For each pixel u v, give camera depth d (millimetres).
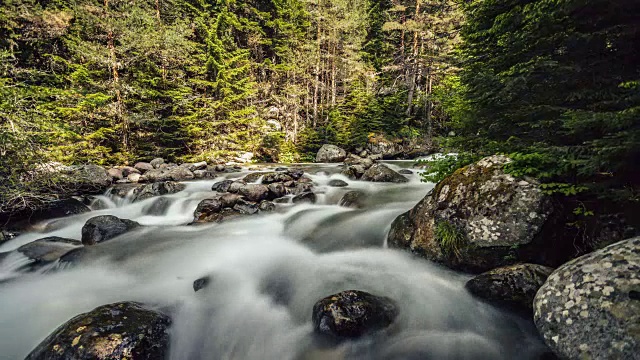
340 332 3721
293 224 8117
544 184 4539
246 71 25172
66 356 3197
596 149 3639
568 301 3037
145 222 9211
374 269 5379
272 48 28688
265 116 27484
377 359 3553
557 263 4430
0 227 7902
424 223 5539
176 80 20906
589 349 2691
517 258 4461
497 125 6430
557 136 5102
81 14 14812
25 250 6535
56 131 9367
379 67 35219
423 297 4492
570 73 4844
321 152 25484
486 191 5020
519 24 5812
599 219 4266
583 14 4500
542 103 5414
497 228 4660
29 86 9820
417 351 3609
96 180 12172
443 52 26016
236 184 11227
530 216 4512
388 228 6727
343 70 33625
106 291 5121
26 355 3781
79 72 14742
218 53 20828
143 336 3576
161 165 17156
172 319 4223
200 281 5191
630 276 2795
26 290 5266
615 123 3467
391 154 26547
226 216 8945
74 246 6984
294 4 29688
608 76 4672
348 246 6441
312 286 4973
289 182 12820
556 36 4918
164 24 21078
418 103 29312
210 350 3977
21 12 14180
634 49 4359
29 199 8469
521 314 3748
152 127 19688
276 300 4766
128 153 16828
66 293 5098
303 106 31719
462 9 8102
